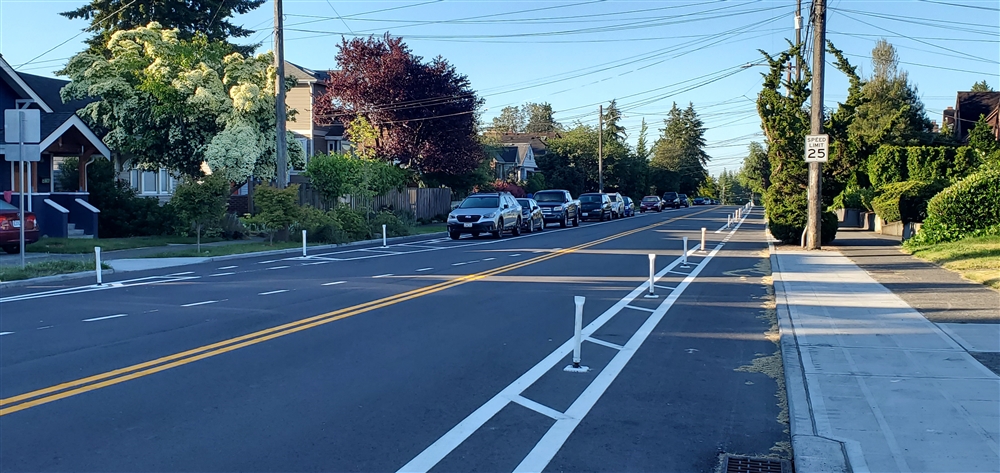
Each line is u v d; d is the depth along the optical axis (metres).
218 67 33.50
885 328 11.05
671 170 112.44
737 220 49.84
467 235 35.28
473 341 10.31
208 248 24.25
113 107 30.88
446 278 17.23
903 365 8.79
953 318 11.77
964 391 7.67
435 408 7.25
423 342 10.19
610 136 91.75
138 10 46.09
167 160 32.12
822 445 6.12
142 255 22.05
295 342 10.04
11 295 14.27
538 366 8.98
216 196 23.09
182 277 17.38
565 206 41.75
